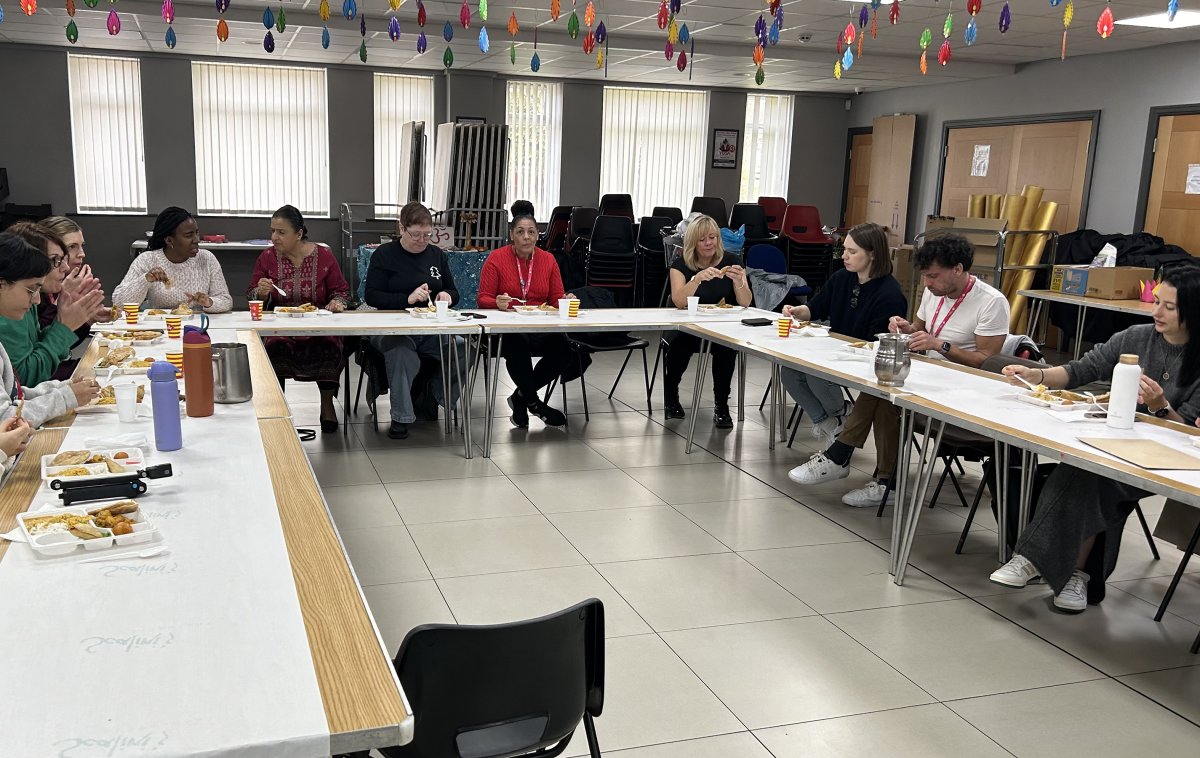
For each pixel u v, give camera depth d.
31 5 3.93
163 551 1.50
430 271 4.88
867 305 4.25
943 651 2.67
